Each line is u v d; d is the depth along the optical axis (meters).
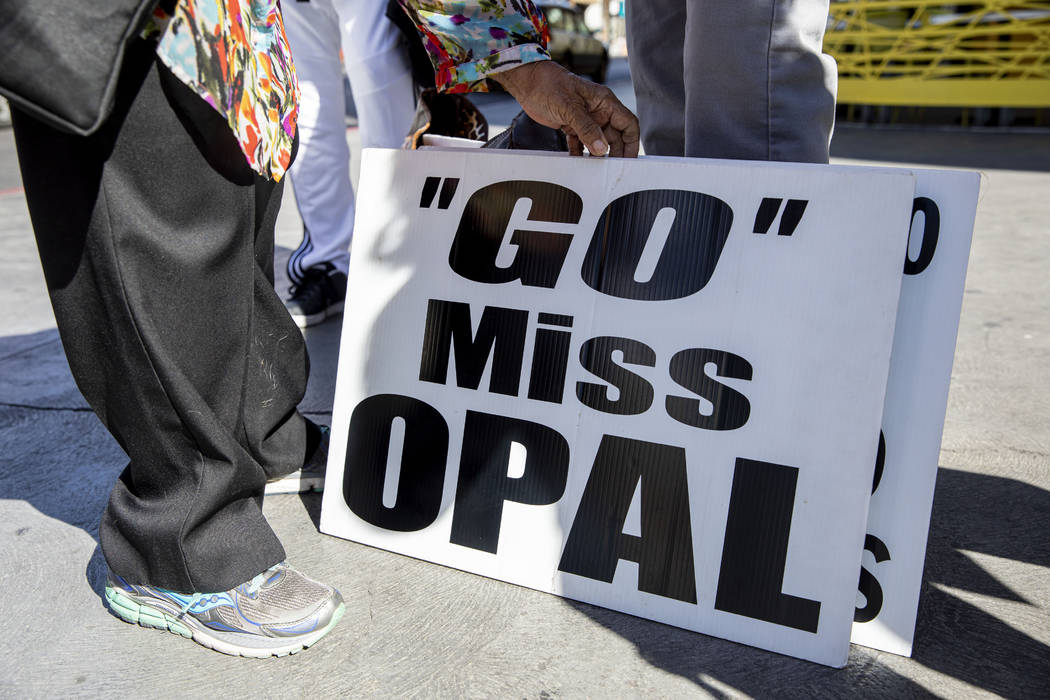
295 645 1.17
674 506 1.25
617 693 1.10
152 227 1.06
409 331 1.45
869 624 1.20
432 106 1.82
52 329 2.77
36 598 1.32
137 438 1.15
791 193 1.22
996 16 7.97
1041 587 1.32
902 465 1.20
